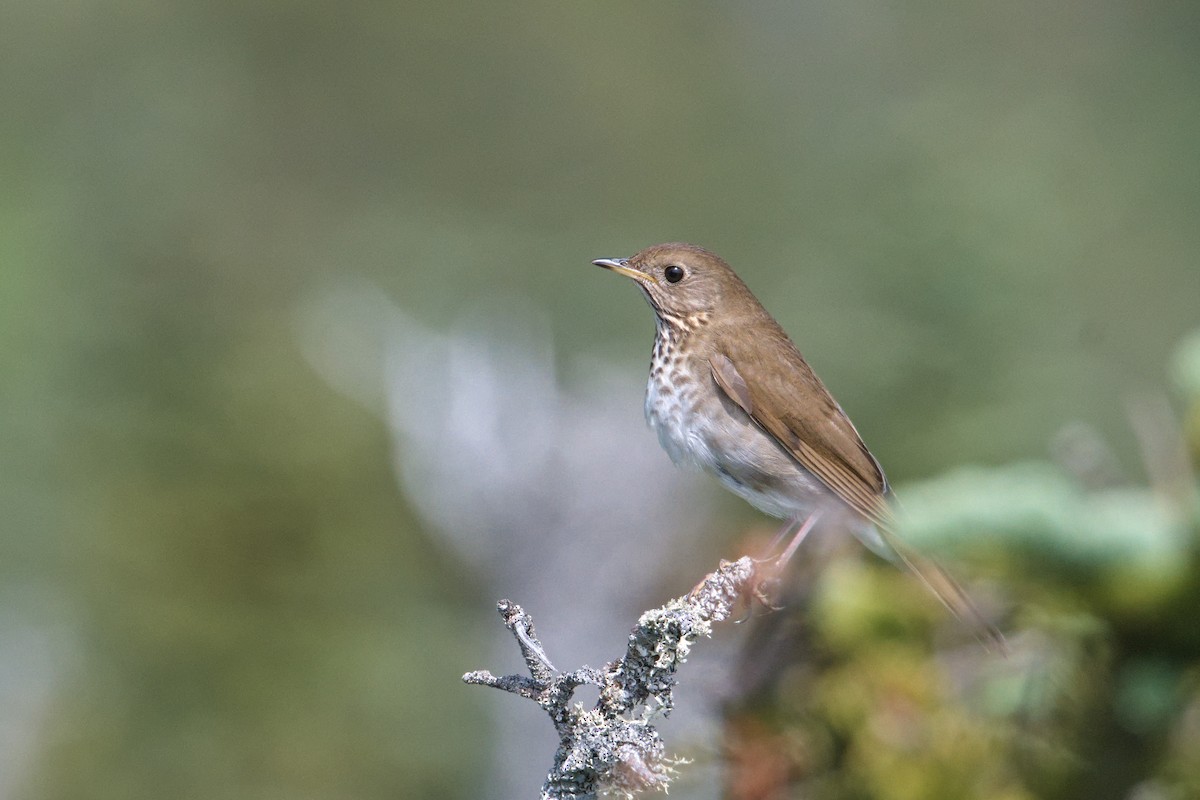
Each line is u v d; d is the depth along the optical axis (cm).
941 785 607
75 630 1350
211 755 1289
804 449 795
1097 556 574
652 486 1208
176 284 2056
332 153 2578
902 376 1235
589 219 2445
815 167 2273
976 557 584
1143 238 1906
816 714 620
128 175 2311
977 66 2402
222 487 1416
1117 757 601
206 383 1529
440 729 1284
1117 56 2255
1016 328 1259
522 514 1238
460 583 1321
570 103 2638
